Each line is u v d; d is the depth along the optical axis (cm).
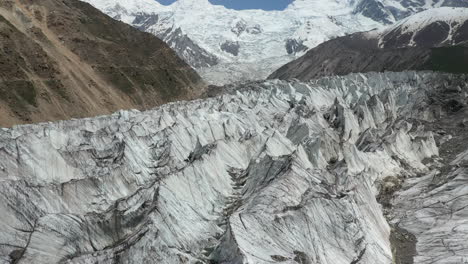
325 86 10844
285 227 3462
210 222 3759
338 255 3562
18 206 3606
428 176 5894
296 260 3247
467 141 7388
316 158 5291
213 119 6419
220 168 4697
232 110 7662
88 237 3388
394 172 5959
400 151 6425
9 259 3198
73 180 4097
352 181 4578
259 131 6150
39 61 10794
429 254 4059
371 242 3897
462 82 11581
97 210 4000
